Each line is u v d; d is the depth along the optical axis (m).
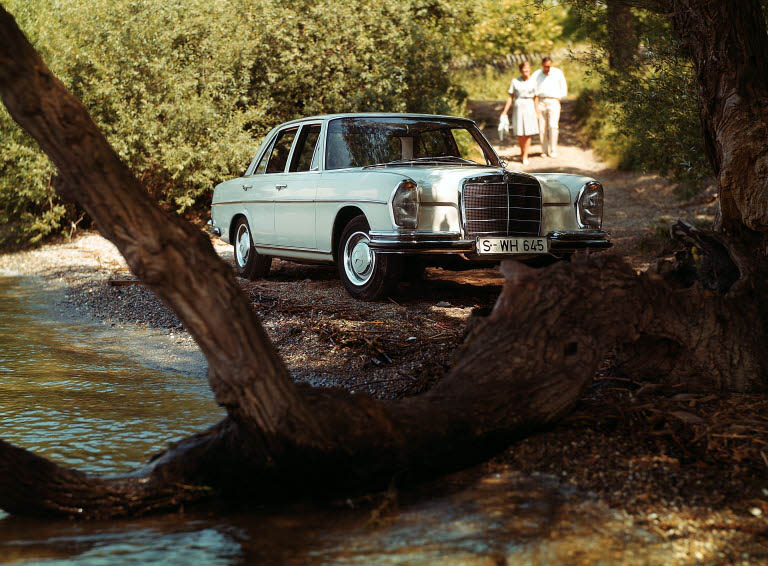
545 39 27.17
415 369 5.49
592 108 20.56
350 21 15.19
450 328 6.62
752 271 4.88
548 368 4.02
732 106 5.52
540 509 3.33
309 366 5.90
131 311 8.41
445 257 7.66
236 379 3.18
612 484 3.51
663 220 12.27
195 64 14.00
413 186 7.09
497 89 24.11
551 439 3.93
